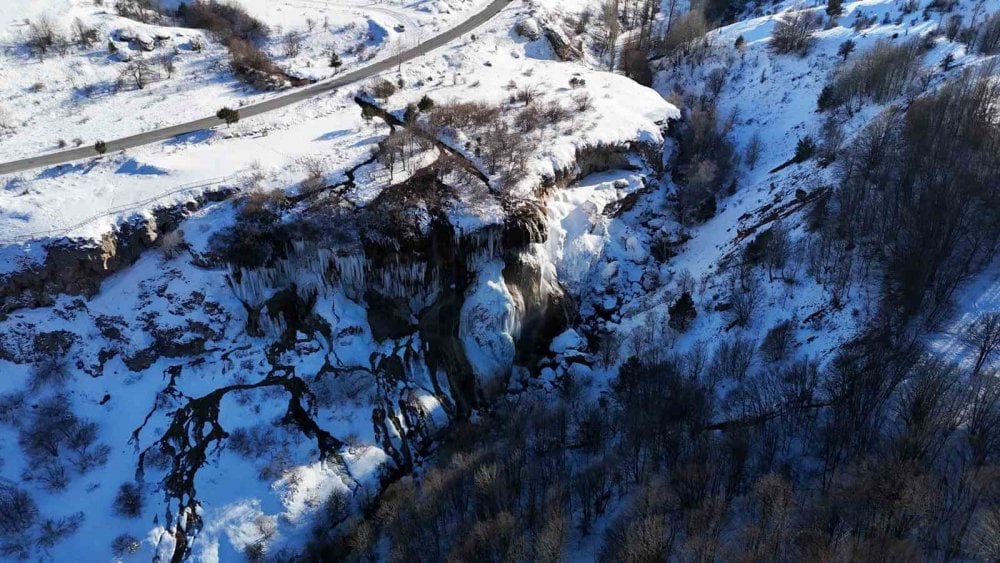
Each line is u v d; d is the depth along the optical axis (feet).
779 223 238.07
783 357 200.34
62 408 196.34
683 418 182.39
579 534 168.04
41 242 206.28
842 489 152.87
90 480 186.91
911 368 172.04
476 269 229.04
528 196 234.99
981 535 136.87
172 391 204.74
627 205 263.49
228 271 216.95
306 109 271.90
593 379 218.38
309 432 200.85
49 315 207.21
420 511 175.22
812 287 212.64
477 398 219.61
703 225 266.77
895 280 193.88
